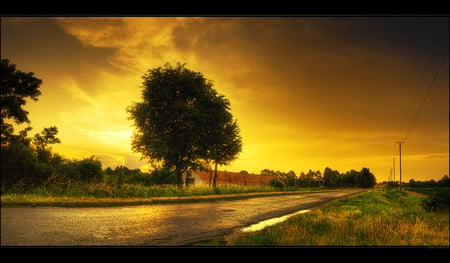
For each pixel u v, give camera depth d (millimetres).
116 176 22594
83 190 18828
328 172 165000
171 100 32781
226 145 37594
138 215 13078
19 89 24047
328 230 11070
